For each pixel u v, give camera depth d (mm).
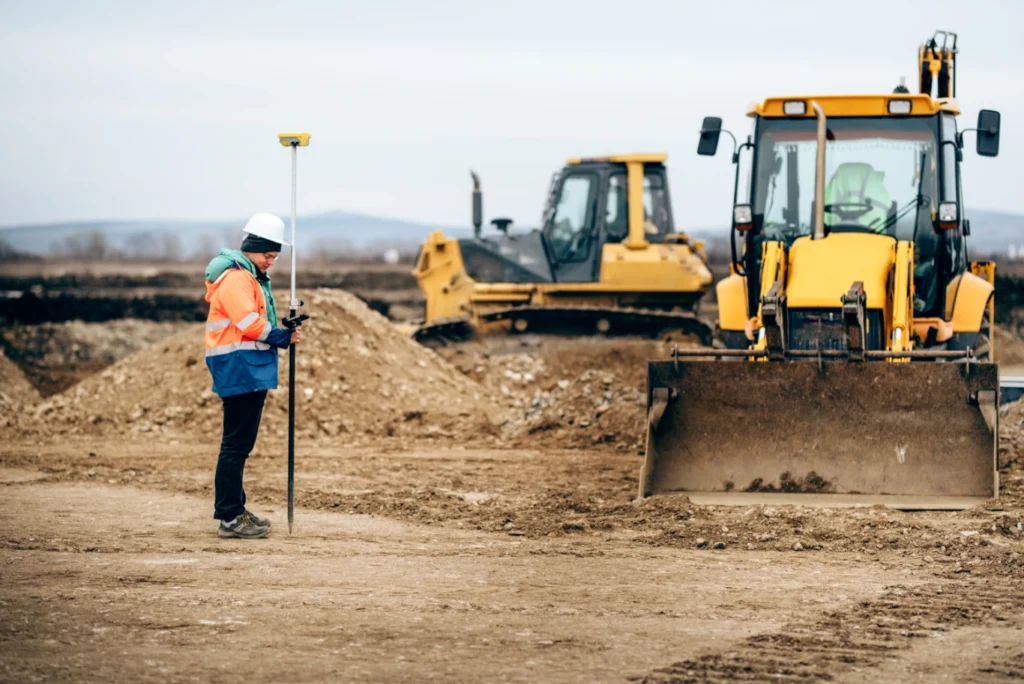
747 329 16359
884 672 7676
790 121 16578
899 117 16266
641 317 31125
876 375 13758
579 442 20266
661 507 13234
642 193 31344
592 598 9547
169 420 21484
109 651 7918
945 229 15992
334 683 7328
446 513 13398
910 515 12898
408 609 9133
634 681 7441
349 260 175625
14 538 11812
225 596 9477
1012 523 12297
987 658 7988
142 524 12703
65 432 21375
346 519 13117
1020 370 30656
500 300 31656
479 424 21500
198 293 80688
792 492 13820
